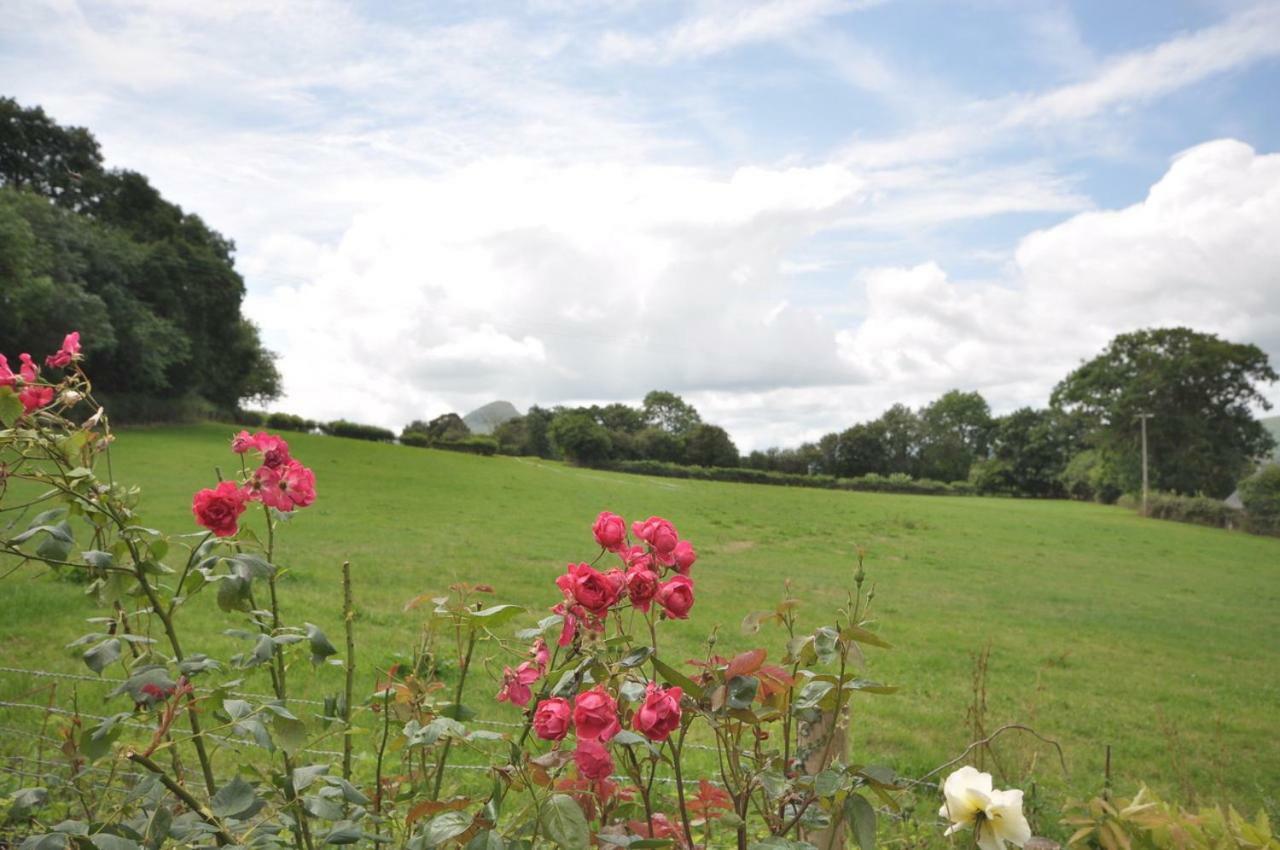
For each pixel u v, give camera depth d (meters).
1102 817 2.20
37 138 47.16
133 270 46.16
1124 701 12.06
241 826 1.73
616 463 69.38
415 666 2.29
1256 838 2.03
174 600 1.85
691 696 1.60
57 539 1.75
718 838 2.78
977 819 1.65
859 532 36.69
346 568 2.18
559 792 1.58
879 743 8.34
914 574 26.11
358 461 43.09
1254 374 61.66
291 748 1.71
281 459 2.00
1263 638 19.78
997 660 14.26
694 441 77.69
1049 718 10.51
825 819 1.70
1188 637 18.88
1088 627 18.98
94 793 2.63
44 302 38.22
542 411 94.25
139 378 45.66
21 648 7.93
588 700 1.45
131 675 1.78
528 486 41.50
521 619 8.51
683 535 31.52
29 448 1.88
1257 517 50.62
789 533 34.62
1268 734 10.89
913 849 3.70
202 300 49.66
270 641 1.81
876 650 13.75
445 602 2.07
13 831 2.71
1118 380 64.25
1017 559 31.80
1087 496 73.50
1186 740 10.16
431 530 24.83
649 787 1.70
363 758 3.82
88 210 48.84
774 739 2.68
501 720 6.51
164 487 25.48
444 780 4.62
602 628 1.71
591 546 24.47
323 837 1.83
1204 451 60.91
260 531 15.08
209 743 3.00
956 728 9.09
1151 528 47.34
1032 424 79.75
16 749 4.67
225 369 54.97
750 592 19.27
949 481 92.25
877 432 92.38
